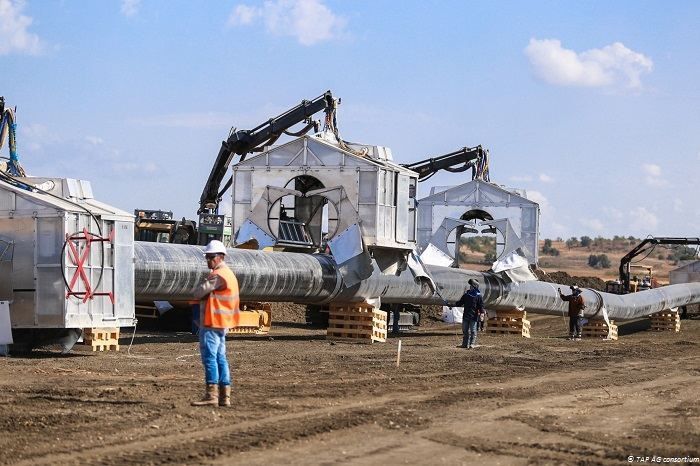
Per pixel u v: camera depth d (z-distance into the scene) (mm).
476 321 29828
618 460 11141
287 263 28891
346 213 32906
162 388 16172
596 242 196750
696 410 15672
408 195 34281
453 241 52844
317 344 28734
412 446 11555
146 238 39188
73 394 15156
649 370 22875
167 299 25406
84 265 22203
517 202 53688
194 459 10406
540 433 12844
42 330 22359
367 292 31578
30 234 22031
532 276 40406
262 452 10891
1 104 25500
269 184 34719
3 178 23109
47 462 10117
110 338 23266
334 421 13078
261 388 16750
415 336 37344
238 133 43906
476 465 10633
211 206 45344
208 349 14086
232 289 14164
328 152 33688
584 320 40875
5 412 13336
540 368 22859
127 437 11617
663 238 56656
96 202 23469
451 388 17734
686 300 51781
